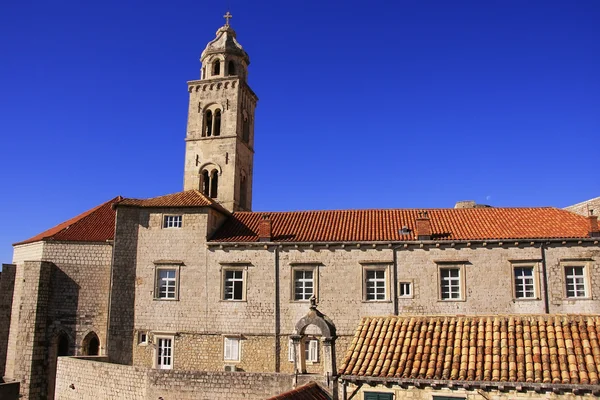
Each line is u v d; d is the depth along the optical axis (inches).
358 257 1588.3
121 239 1705.2
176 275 1664.6
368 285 1578.5
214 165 2192.4
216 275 1644.9
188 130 2249.0
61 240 1801.2
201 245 1669.5
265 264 1625.2
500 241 1517.0
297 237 1646.2
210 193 2183.8
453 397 836.6
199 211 1694.1
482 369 846.5
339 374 901.8
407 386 862.5
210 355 1604.3
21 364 1689.2
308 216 1787.6
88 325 1758.1
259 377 1256.8
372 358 927.7
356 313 1556.3
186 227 1689.2
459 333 946.1
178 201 1721.2
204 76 2335.1
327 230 1679.4
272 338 1578.5
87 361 1466.5
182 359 1614.2
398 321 1015.6
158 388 1320.1
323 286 1585.9
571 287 1491.1
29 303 1727.4
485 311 1504.7
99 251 1808.6
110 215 1969.7
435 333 958.4
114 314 1660.9
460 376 836.6
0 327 1840.6
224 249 1654.8
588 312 1455.5
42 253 1792.6
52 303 1761.8
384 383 871.7
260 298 1608.0
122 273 1685.5
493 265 1525.6
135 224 1716.3
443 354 900.6
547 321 934.4
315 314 1029.8
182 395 1299.2
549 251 1507.1
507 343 895.7
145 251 1695.4
